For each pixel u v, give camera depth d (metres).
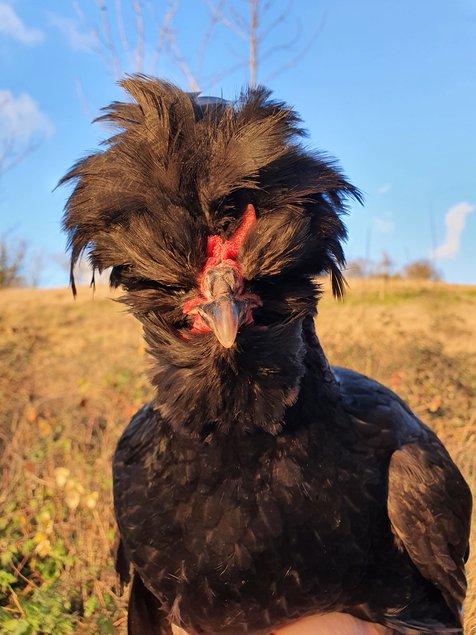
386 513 0.30
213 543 0.28
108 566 0.54
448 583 0.32
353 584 0.29
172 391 0.26
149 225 0.24
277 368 0.25
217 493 0.27
